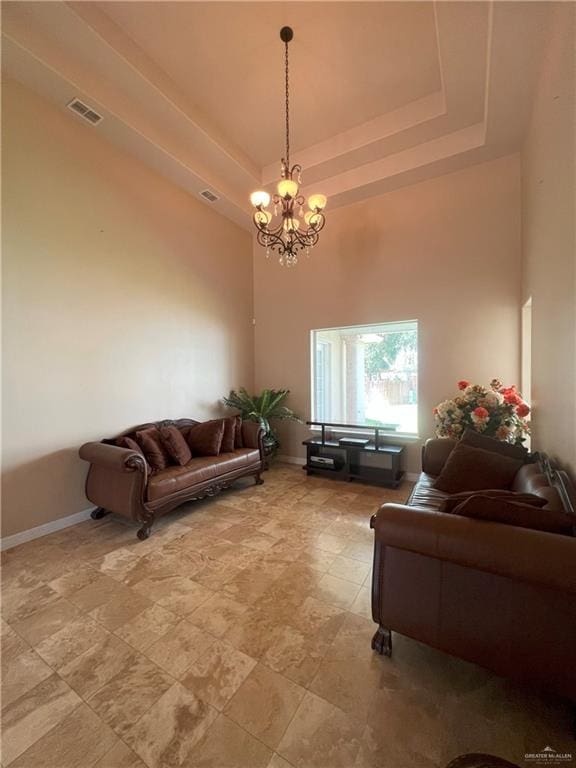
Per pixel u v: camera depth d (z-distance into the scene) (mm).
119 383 3416
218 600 1942
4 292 2568
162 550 2514
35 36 2395
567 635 1135
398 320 4180
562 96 1852
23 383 2680
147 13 2424
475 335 3723
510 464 2326
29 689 1394
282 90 3123
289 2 2330
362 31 2533
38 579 2154
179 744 1176
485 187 3627
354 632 1688
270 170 4281
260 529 2852
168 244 3949
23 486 2674
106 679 1437
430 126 3330
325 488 3910
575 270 1638
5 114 2549
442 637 1362
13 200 2609
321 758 1125
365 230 4387
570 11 1705
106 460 2695
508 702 1303
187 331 4215
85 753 1155
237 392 4988
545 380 2270
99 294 3229
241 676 1441
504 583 1235
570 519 1217
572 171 1678
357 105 3324
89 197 3129
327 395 5105
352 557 2396
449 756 1121
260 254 5324
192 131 3414
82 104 2807
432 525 1327
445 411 3061
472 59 2514
